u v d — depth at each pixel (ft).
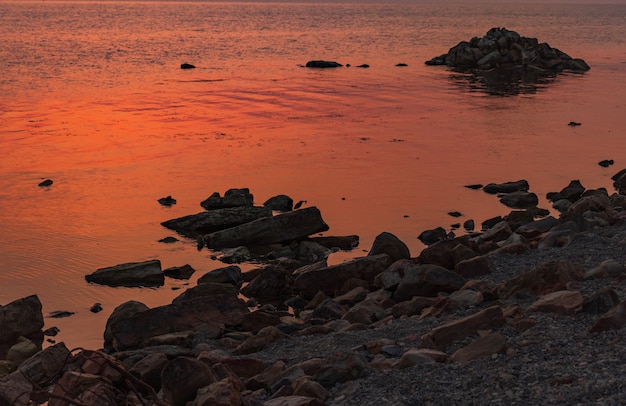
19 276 62.54
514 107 165.17
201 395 31.73
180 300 54.34
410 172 101.65
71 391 33.65
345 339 41.57
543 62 273.95
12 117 145.59
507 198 86.48
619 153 116.06
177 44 378.94
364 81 219.82
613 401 26.17
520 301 44.14
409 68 268.00
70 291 59.57
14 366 44.04
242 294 59.47
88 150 114.93
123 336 46.62
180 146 118.42
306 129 134.31
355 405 30.53
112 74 233.35
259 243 72.84
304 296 58.59
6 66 245.86
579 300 38.65
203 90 195.83
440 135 129.39
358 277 58.44
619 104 172.04
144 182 95.61
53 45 347.56
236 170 102.37
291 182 95.86
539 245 60.49
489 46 278.67
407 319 44.96
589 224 65.31
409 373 32.73
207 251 70.79
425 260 58.85
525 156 112.88
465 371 31.94
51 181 94.38
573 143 123.75
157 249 70.74
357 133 130.62
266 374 36.17
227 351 44.04
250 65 274.16
